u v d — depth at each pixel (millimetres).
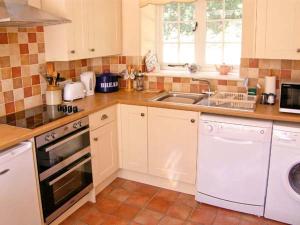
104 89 3369
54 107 2771
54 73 2887
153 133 2943
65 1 2629
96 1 3002
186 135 2783
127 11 3385
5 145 1893
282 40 2488
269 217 2562
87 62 3504
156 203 2850
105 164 2992
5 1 2137
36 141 2141
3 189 1867
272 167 2438
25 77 2703
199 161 2725
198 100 2986
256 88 2918
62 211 2467
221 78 3088
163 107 2816
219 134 2553
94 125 2754
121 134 3127
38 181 2195
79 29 2836
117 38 3391
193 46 3383
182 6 3334
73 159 2521
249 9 2818
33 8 2285
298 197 2361
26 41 2672
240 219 2598
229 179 2617
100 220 2607
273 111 2518
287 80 2691
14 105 2623
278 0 2430
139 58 3449
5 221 1908
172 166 2938
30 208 2105
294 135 2297
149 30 3471
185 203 2844
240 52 3115
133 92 3395
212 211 2719
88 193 2857
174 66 3504
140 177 3223
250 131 2439
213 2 3180
